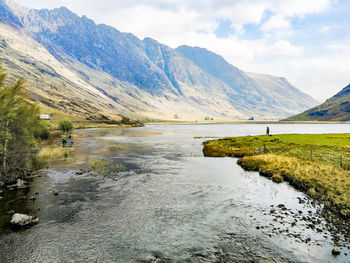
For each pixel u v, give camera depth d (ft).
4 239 44.21
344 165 95.04
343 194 63.72
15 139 90.02
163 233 47.44
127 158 136.36
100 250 41.55
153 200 65.57
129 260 38.91
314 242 43.65
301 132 409.49
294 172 88.89
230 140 217.77
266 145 167.94
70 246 42.57
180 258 39.40
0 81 83.92
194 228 49.55
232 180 87.40
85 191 72.79
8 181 80.69
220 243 43.80
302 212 57.67
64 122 305.94
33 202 62.69
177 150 173.47
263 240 44.62
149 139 270.26
